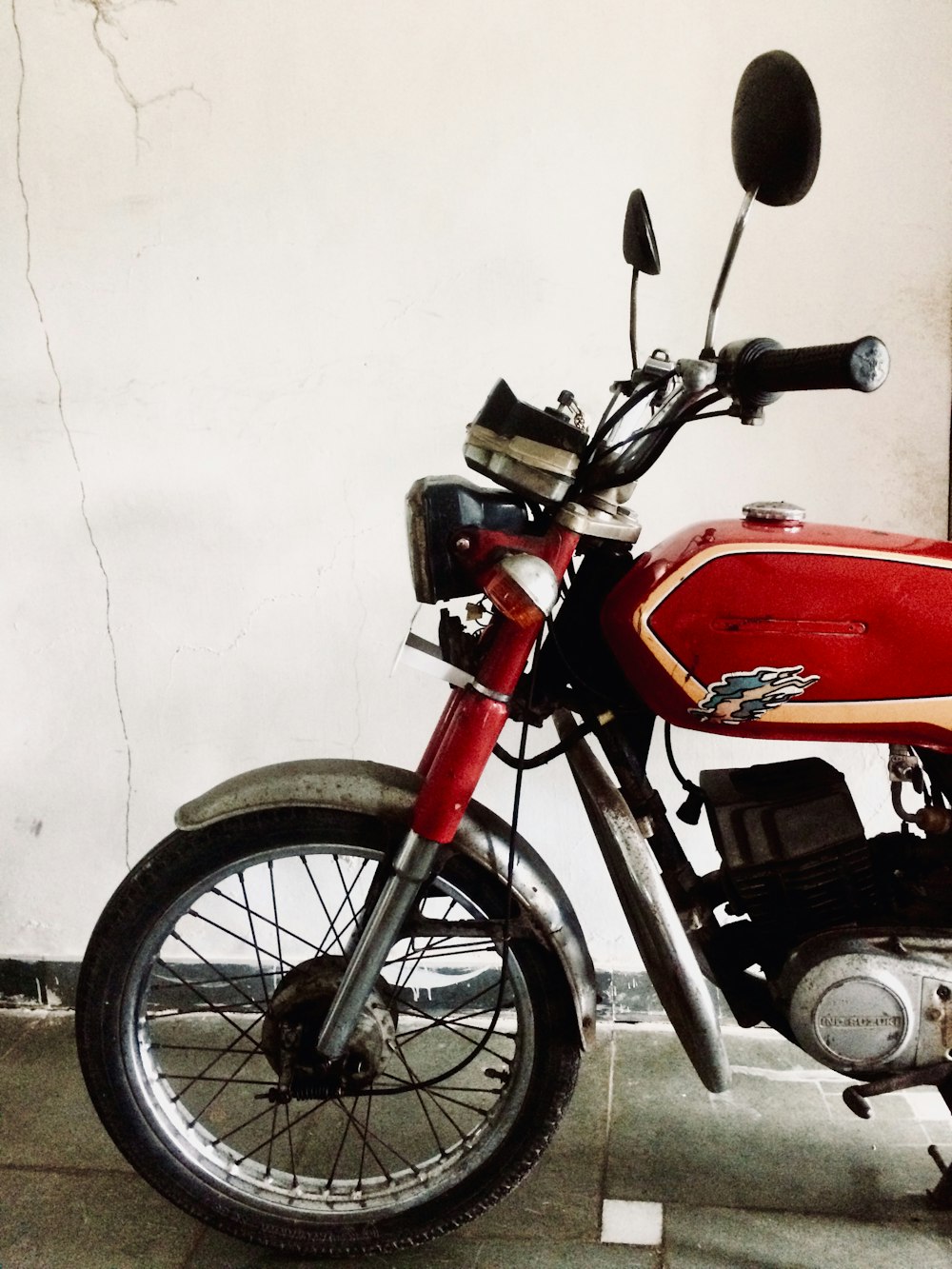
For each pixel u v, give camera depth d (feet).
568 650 4.19
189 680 6.20
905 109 5.33
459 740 3.98
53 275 5.77
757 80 3.45
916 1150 5.21
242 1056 6.02
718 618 3.84
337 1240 4.52
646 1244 4.66
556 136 5.48
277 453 5.90
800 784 4.26
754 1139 5.31
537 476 3.77
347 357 5.78
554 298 5.65
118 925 4.28
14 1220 4.86
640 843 4.12
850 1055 4.12
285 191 5.61
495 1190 4.49
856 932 4.10
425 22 5.38
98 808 6.39
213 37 5.46
